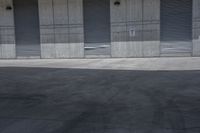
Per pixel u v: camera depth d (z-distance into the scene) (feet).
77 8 67.51
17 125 17.25
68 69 47.01
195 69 41.98
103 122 17.42
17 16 71.51
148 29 64.23
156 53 64.54
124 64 52.26
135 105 21.48
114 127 16.37
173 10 62.69
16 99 24.89
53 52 70.33
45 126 16.96
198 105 20.99
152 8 63.57
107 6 65.82
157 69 43.50
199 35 61.87
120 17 65.36
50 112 20.22
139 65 49.78
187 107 20.48
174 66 46.68
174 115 18.49
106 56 67.26
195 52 62.54
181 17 62.44
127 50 65.87
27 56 71.97
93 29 67.36
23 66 54.13
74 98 24.75
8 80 36.14
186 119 17.57
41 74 41.42
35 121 18.04
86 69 46.24
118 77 36.32
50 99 24.62
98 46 67.46
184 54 63.31
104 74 39.55
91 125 16.88
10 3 71.26
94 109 20.68
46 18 69.62
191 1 61.41
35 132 15.89
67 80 35.19
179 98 23.44
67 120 18.08
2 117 19.12
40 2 69.41
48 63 59.00
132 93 26.09
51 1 68.74
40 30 70.33
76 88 29.55
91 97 24.93
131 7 64.49
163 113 19.03
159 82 31.53
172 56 63.93
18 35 71.82
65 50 69.46
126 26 65.26
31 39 71.46
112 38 66.23
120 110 20.15
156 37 64.08
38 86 31.40
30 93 27.50
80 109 20.84
